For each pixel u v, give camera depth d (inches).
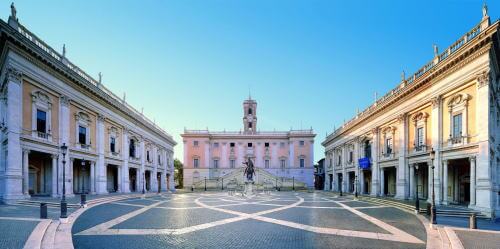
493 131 871.7
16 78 880.9
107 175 1579.7
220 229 545.6
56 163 1048.2
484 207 757.3
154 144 2145.7
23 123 912.3
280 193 1888.5
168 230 531.2
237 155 2942.9
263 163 2928.2
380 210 869.8
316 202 1151.6
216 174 2925.7
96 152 1332.4
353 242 450.0
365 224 609.3
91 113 1302.9
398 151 1234.6
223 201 1188.5
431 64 1023.0
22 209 723.4
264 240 461.4
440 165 940.6
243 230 537.6
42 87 989.8
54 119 1052.5
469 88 846.5
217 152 2957.7
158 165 2256.4
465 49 818.8
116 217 675.4
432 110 994.1
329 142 2315.5
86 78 1275.8
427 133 1045.2
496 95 936.3
